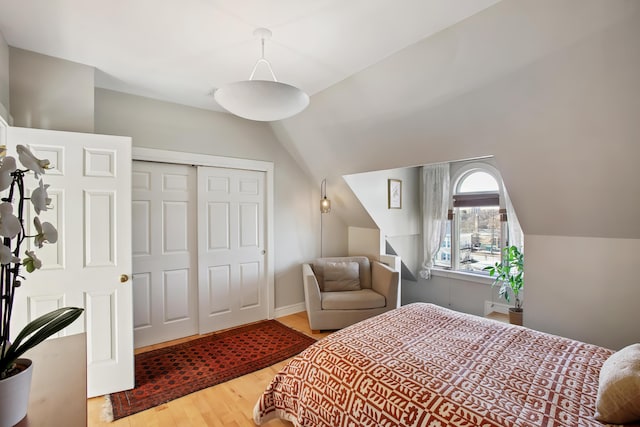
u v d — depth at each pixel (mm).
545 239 2451
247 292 3793
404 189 4602
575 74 1723
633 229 2039
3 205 774
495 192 4047
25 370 830
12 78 2158
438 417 1205
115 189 2295
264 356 2922
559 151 2041
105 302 2270
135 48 2168
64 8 1729
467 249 4398
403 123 2686
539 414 1164
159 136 3125
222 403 2215
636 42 1494
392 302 3658
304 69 2447
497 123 2189
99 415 2062
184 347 3107
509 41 1783
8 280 827
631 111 1669
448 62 2061
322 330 3564
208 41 2072
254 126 3791
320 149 3662
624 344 2109
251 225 3816
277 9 1725
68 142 2156
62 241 2139
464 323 2096
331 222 4602
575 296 2311
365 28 1909
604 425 1099
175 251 3303
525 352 1666
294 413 1698
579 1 1506
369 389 1429
